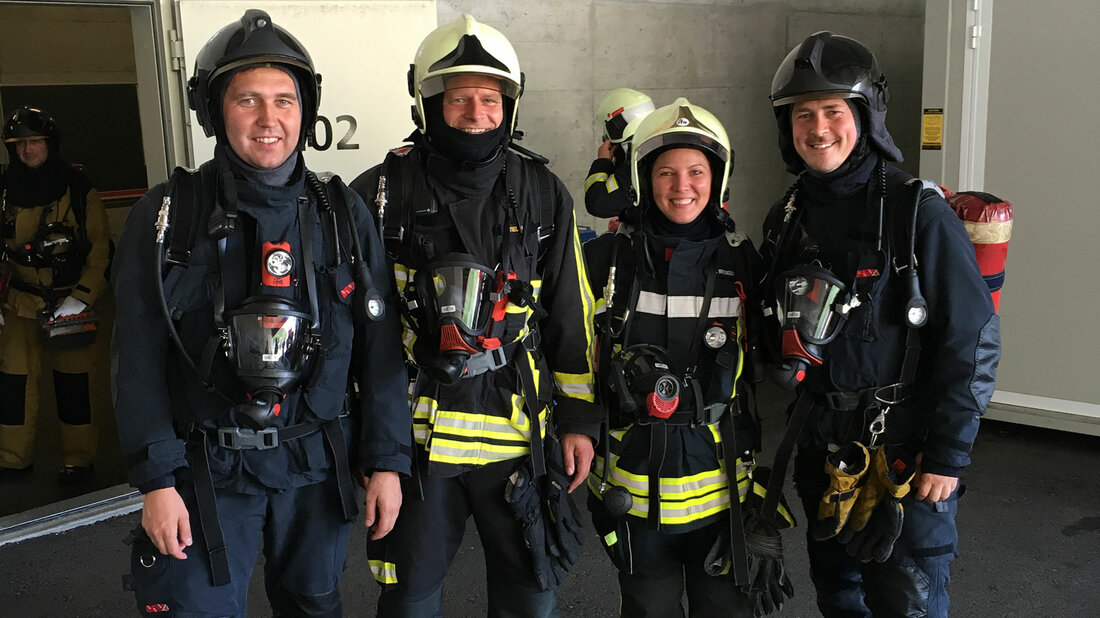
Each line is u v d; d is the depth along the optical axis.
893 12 7.00
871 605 2.05
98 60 5.02
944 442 1.87
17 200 3.62
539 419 1.97
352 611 2.80
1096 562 3.08
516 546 2.00
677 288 2.02
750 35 5.88
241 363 1.62
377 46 3.80
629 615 2.12
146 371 1.66
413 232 1.91
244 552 1.78
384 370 1.84
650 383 1.95
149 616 1.70
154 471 1.64
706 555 2.06
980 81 4.09
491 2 4.49
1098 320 3.99
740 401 2.09
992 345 1.87
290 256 1.69
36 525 3.34
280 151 1.69
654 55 5.30
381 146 3.89
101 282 3.72
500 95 1.91
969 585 2.93
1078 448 4.10
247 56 1.64
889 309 1.93
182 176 1.72
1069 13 3.82
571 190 5.00
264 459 1.73
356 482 1.93
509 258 1.91
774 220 2.14
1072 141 3.91
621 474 2.05
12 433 3.92
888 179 1.97
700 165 1.99
